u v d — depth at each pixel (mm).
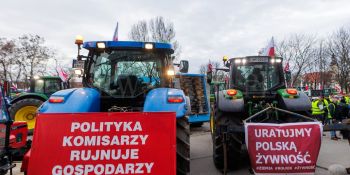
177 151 4012
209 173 5867
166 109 4121
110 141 3441
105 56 5137
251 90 6902
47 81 11500
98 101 4707
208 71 7297
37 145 3375
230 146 5691
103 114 3496
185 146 4039
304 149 4363
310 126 4418
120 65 5109
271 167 4379
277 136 4434
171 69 5230
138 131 3484
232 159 5844
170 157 3453
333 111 10984
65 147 3393
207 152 7824
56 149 3379
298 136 4406
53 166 3340
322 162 6512
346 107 10938
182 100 4230
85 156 3391
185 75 11594
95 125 3465
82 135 3432
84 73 5105
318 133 4387
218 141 5895
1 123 4531
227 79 7859
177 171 3986
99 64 5125
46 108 4184
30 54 24219
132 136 3471
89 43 5039
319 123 4426
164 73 5156
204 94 12266
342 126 4609
